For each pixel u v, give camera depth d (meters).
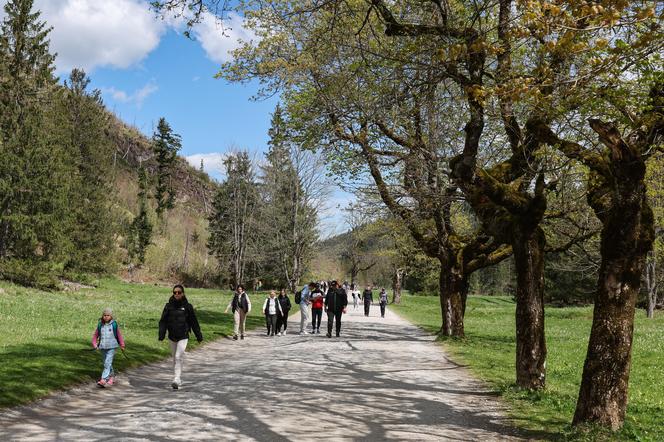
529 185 13.48
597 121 7.44
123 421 7.68
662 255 35.53
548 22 6.49
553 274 62.56
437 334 23.27
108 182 76.50
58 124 53.84
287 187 63.84
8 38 49.03
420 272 56.22
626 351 7.34
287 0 14.65
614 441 6.68
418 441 7.01
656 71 7.33
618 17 5.80
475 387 11.41
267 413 8.33
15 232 44.00
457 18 10.86
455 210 21.97
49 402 8.80
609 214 7.55
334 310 21.36
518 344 11.08
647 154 7.98
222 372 12.59
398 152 16.84
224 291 67.12
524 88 7.75
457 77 10.70
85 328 19.19
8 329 16.58
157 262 82.56
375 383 11.46
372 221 22.88
